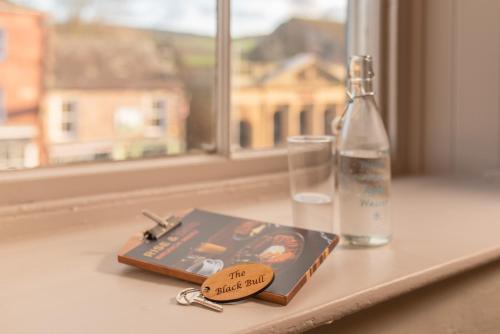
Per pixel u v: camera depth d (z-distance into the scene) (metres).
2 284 0.57
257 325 0.47
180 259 0.59
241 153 1.08
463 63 1.25
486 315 0.76
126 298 0.53
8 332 0.46
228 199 1.00
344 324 0.57
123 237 0.77
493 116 1.21
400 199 1.01
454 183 1.17
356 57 0.70
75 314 0.49
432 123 1.31
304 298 0.53
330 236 0.64
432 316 0.68
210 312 0.50
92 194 0.86
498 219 0.86
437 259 0.66
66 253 0.69
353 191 0.70
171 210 0.93
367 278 0.59
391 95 1.26
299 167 0.74
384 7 1.25
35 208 0.79
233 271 0.54
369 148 0.69
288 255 0.59
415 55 1.29
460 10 1.24
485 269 0.74
